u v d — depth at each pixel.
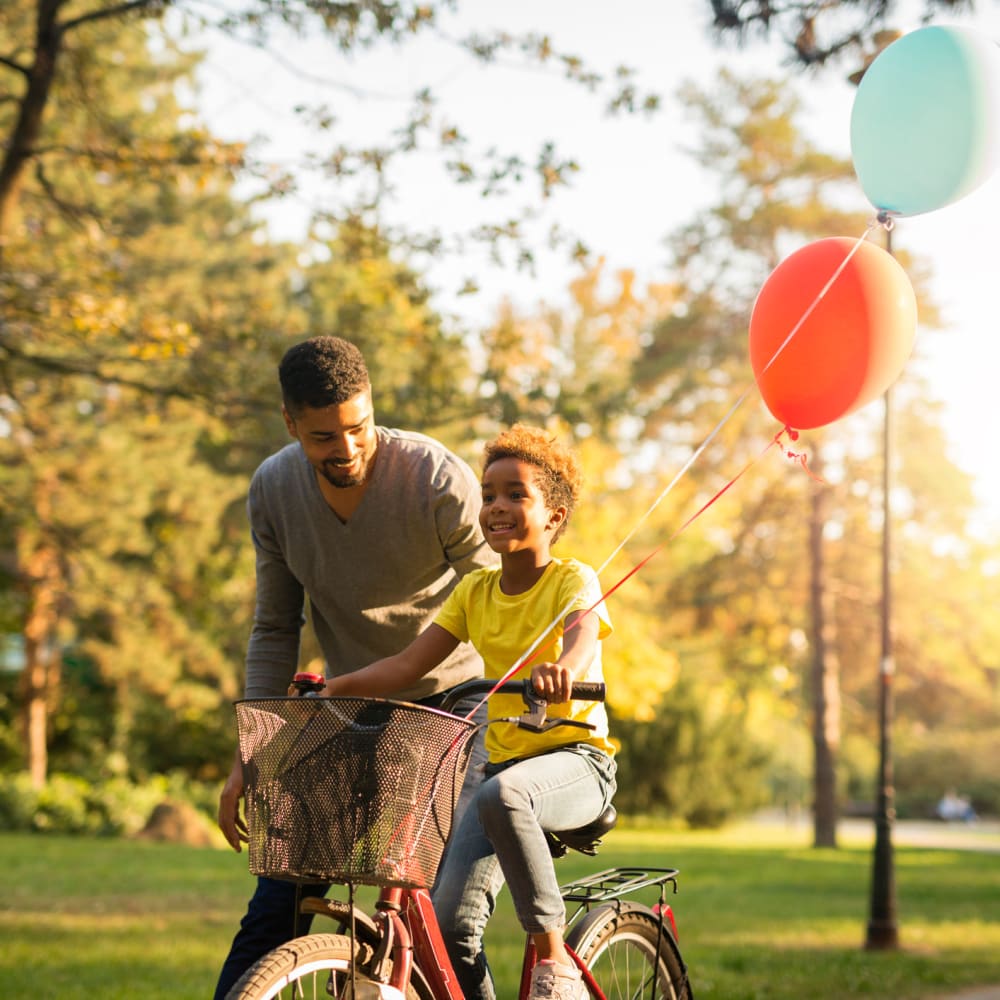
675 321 31.45
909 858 27.14
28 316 10.80
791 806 57.44
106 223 11.73
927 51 4.56
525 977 3.38
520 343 11.20
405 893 3.20
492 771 3.43
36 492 22.02
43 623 26.30
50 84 10.27
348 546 3.70
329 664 3.99
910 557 33.97
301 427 3.36
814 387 4.18
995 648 34.47
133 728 28.42
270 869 2.73
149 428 22.66
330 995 3.09
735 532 34.59
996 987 9.16
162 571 24.75
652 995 3.87
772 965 9.88
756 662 39.34
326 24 9.33
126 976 8.12
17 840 20.78
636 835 32.03
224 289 21.19
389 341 10.95
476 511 3.70
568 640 3.21
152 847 20.05
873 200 4.70
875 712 41.03
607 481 27.39
